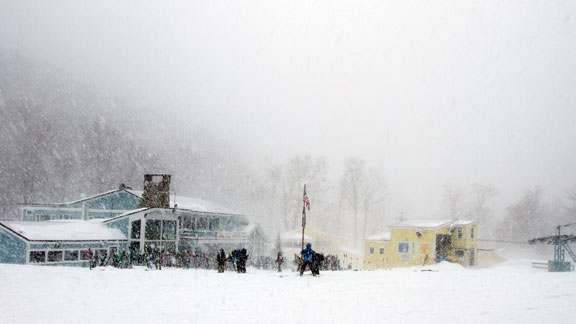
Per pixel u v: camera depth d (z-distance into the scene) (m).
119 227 40.59
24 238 32.16
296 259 36.50
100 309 11.94
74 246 35.31
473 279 18.56
